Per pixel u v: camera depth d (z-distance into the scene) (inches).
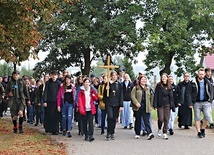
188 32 1114.7
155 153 367.6
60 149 385.4
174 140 450.3
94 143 429.4
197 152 372.8
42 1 454.9
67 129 486.6
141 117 478.3
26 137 455.5
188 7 1111.0
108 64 466.6
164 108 464.8
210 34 1179.3
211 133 513.0
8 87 491.5
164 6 1075.3
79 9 1141.1
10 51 481.4
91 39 1111.6
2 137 452.8
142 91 463.5
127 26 1101.7
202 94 470.6
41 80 614.5
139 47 1077.8
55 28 1101.7
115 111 459.5
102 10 1160.8
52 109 504.4
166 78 464.4
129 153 367.2
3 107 756.0
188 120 557.9
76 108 492.7
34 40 487.5
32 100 651.5
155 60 1174.3
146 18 1174.3
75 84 551.2
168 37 1067.3
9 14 460.8
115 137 478.9
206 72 531.5
